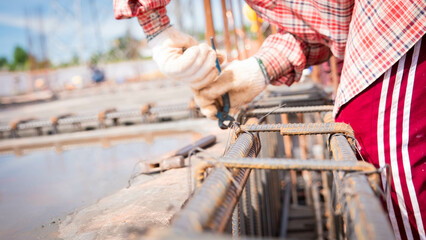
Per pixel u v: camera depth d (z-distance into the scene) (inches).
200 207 22.0
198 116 152.3
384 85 42.2
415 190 41.1
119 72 1036.5
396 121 41.6
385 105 42.3
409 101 40.2
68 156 124.5
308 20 51.0
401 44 39.8
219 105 53.2
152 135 139.4
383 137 43.1
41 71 1005.8
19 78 1040.8
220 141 92.0
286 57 53.7
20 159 130.7
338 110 48.8
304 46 55.9
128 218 49.3
